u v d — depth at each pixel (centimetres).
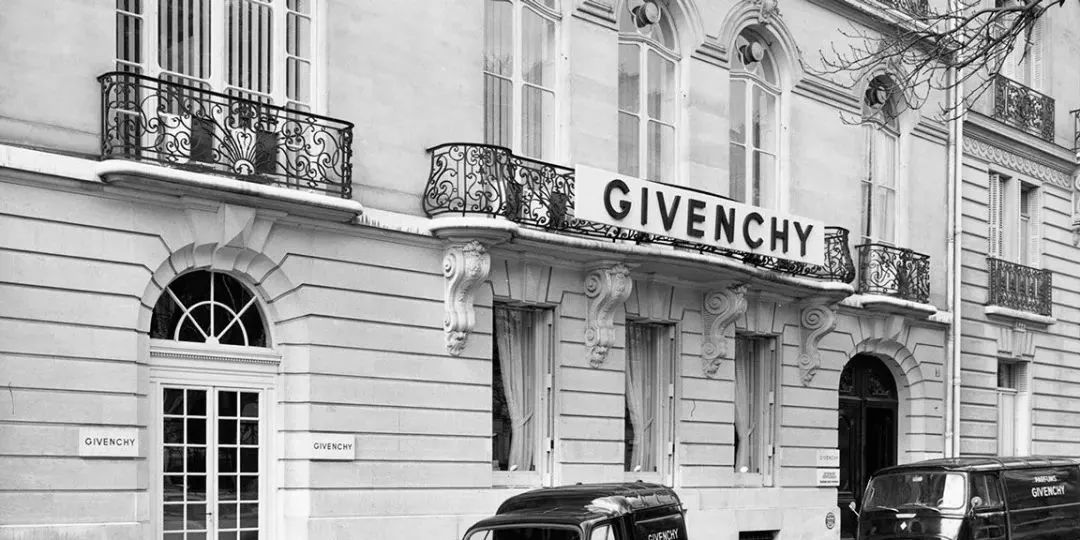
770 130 2191
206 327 1441
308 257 1489
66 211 1289
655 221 1752
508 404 1738
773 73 2203
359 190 1537
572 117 1823
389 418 1549
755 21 2139
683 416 1944
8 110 1255
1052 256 2830
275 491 1474
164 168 1311
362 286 1536
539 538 1091
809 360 2162
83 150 1302
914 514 1642
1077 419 2881
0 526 1216
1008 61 2762
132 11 1388
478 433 1644
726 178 2064
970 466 1634
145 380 1355
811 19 2242
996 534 1609
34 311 1262
